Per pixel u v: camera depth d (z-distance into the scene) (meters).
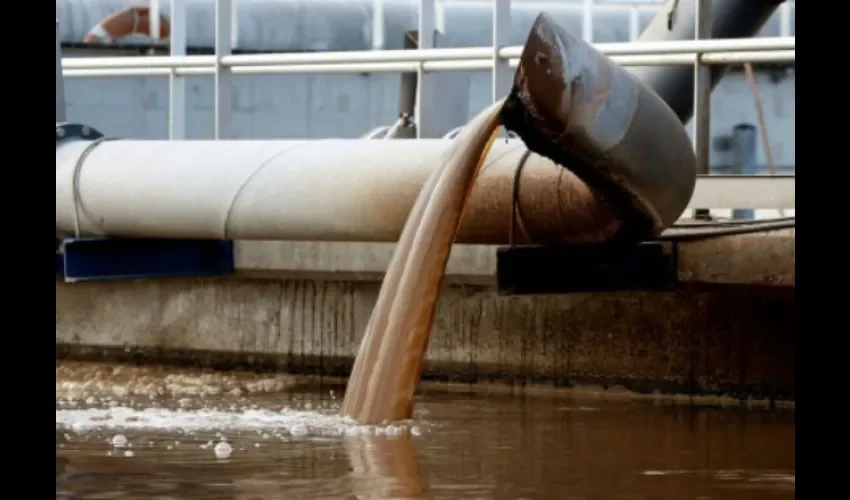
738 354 13.35
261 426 10.82
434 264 10.93
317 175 13.67
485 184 12.45
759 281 12.41
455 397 13.34
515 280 12.35
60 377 14.95
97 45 23.23
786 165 22.00
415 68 15.37
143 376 15.21
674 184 11.44
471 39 23.56
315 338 15.66
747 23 15.21
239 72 16.44
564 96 10.33
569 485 8.21
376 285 15.27
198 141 15.08
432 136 15.43
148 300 16.72
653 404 12.98
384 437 10.27
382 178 13.25
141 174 14.73
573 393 13.88
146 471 8.50
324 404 12.56
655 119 11.08
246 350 16.06
